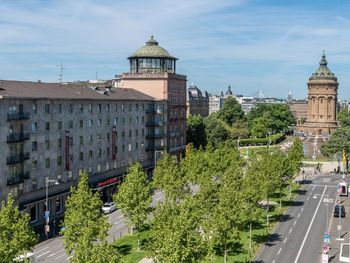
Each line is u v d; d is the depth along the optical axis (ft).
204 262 158.61
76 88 376.48
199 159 369.09
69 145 336.29
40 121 306.14
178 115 510.58
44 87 341.41
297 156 428.15
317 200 375.86
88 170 360.28
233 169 294.25
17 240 169.99
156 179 326.44
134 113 428.56
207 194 245.65
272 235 274.16
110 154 390.42
